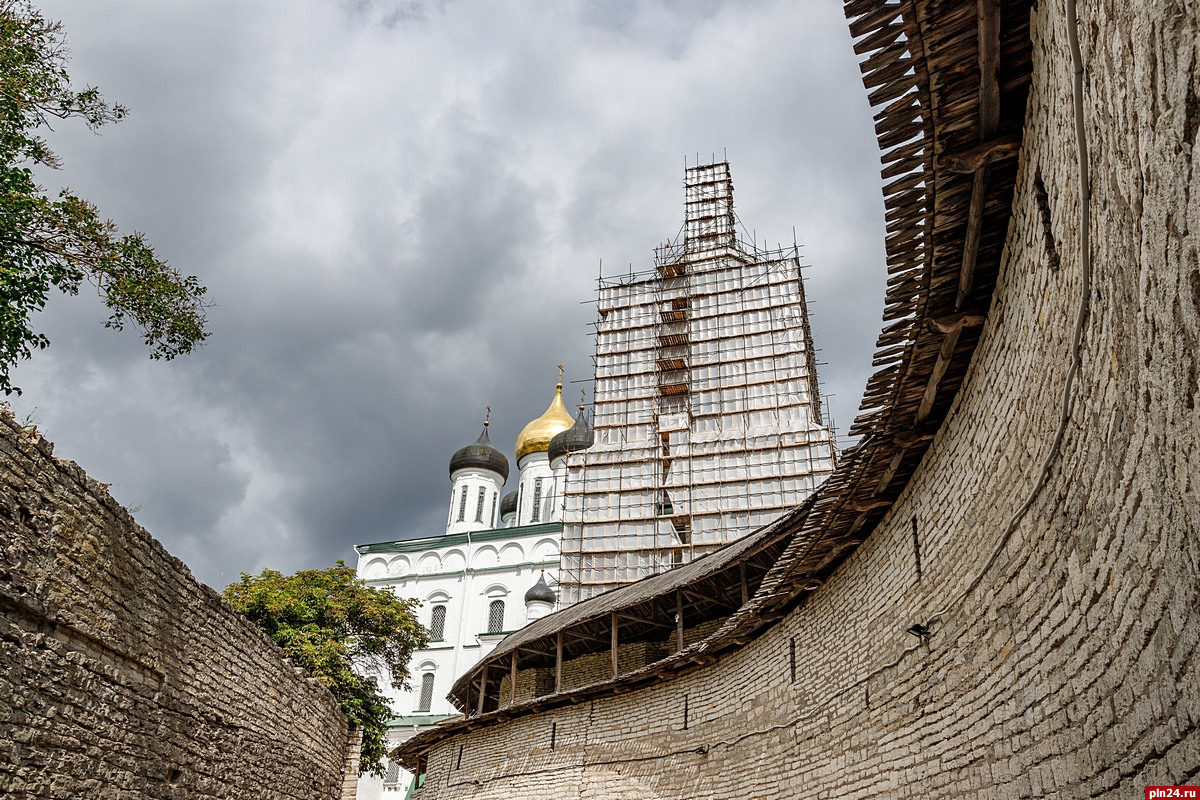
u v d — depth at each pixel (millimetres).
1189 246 4711
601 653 35906
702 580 27469
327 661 31094
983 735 11109
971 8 7516
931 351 11477
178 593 13805
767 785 19203
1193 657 5910
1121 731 7531
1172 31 4520
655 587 30406
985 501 11031
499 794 30078
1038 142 8117
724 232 68375
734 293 63312
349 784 24672
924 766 13023
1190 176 4555
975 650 11391
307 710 20453
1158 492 6074
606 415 62656
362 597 36125
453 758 35031
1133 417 6332
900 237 9945
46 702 10133
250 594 33031
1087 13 5863
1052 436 8703
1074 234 7332
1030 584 9664
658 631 33906
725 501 55656
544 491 78125
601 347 65312
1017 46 7832
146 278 16906
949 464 12414
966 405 11742
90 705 11055
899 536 14562
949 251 10078
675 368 62812
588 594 55781
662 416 60344
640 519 57375
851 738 15883
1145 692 6957
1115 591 7410
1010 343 9922
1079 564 8258
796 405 57844
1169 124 4707
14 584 9555
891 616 14688
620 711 26891
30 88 15695
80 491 10906
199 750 14359
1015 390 9820
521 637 37219
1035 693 9586
